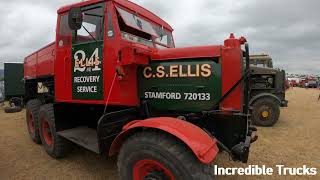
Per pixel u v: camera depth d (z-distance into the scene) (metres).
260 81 8.78
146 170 2.79
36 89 6.44
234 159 3.13
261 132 7.05
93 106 4.38
